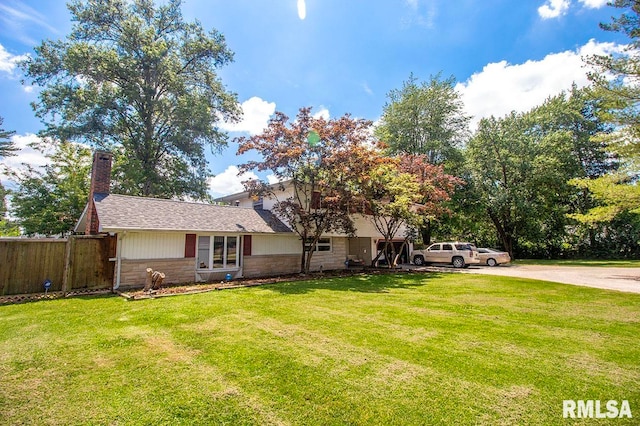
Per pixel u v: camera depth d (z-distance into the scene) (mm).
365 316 7020
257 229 14734
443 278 13984
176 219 12844
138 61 22391
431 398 3391
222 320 6637
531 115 32062
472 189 28219
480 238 34938
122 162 21484
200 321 6551
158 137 24969
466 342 5223
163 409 3213
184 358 4547
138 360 4477
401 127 29094
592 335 5621
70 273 10320
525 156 27703
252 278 14047
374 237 21219
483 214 28938
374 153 14672
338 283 12500
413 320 6672
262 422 2979
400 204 15922
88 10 21875
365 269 18391
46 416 3092
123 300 8914
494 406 3232
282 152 14188
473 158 29141
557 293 10055
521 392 3527
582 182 15359
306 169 14539
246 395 3480
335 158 14102
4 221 22453
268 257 15641
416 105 28359
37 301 8898
